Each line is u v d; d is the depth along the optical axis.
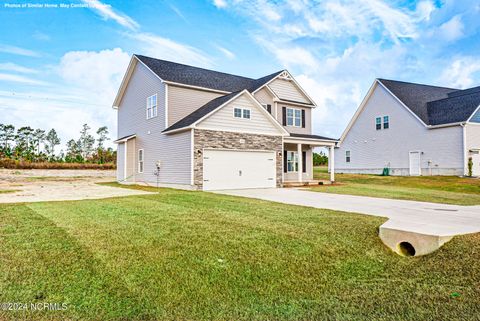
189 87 17.94
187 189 14.97
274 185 17.39
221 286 3.85
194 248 4.97
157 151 17.91
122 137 22.47
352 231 6.00
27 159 42.94
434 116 23.75
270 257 4.70
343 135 30.67
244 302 3.53
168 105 17.22
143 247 4.99
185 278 3.99
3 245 4.98
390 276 4.25
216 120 15.37
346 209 8.72
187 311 3.30
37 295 3.48
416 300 3.56
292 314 3.30
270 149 17.33
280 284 3.97
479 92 22.86
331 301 3.58
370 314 3.30
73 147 60.66
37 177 28.66
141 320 3.10
